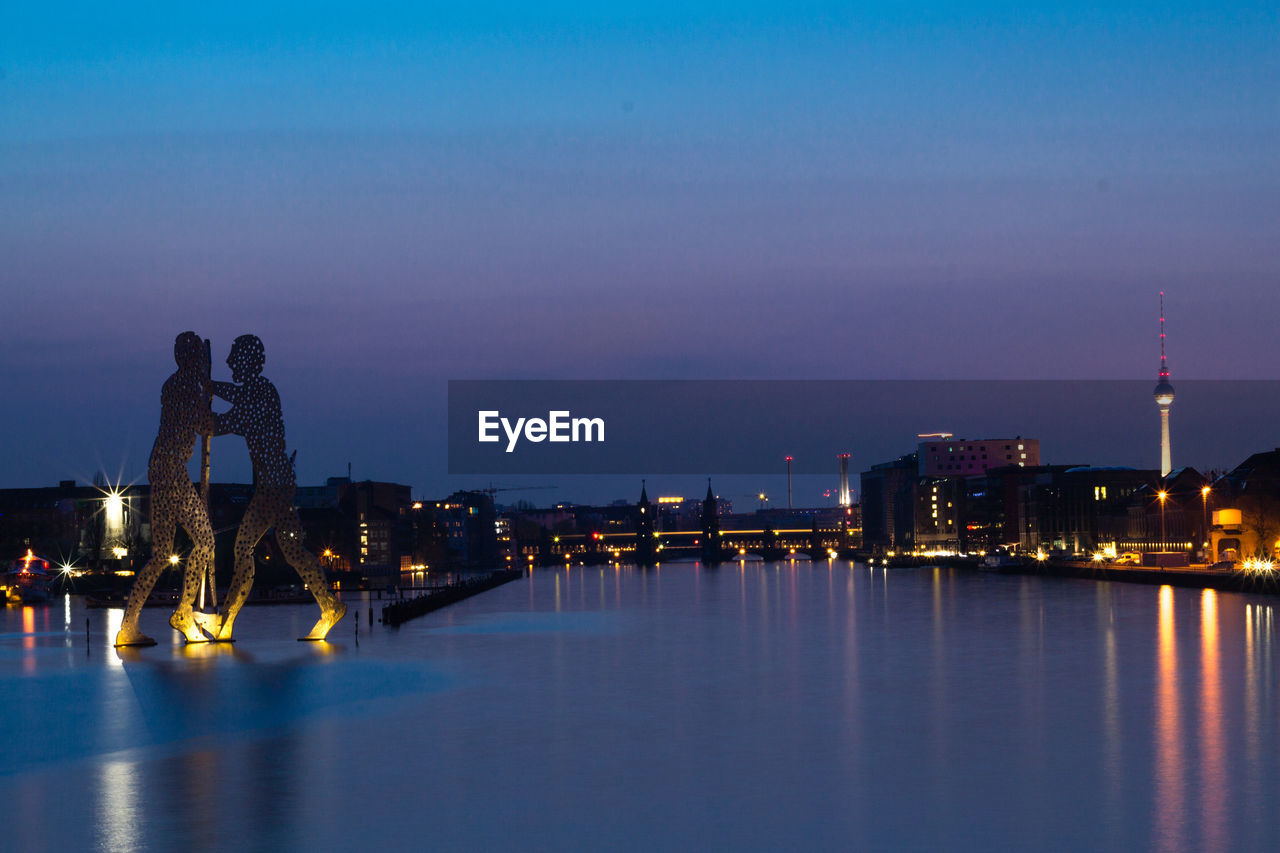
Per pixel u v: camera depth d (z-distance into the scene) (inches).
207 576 6835.6
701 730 2701.8
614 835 1866.4
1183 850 1759.4
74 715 2999.5
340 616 5009.8
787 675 3686.0
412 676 3727.9
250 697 3275.1
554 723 2812.5
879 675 3656.5
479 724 2807.6
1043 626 5482.3
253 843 1849.2
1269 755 2357.3
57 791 2188.7
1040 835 1835.6
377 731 2728.8
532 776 2252.7
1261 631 4916.3
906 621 6028.5
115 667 4013.3
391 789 2164.1
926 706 3006.9
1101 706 2955.2
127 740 2667.3
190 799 2114.9
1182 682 3363.7
